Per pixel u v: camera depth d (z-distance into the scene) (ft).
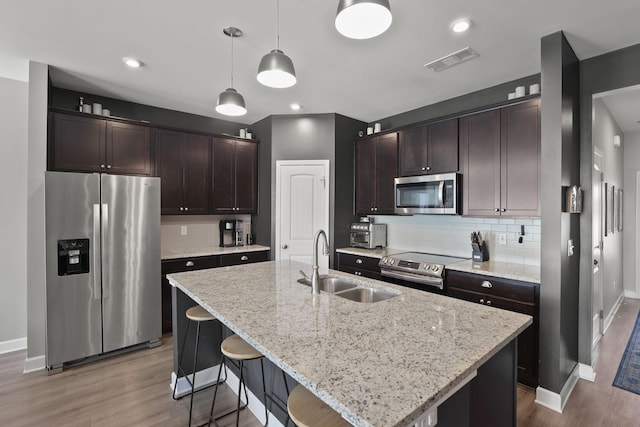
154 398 7.59
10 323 10.16
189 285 6.99
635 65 7.90
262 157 14.65
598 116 10.44
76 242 9.12
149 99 11.93
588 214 8.70
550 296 7.52
